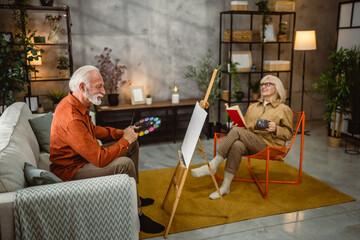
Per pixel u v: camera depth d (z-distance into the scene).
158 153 4.27
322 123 5.74
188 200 2.89
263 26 4.74
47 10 4.16
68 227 1.67
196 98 5.09
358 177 3.40
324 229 2.42
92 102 2.10
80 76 2.04
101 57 4.48
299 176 3.24
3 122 2.40
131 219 1.77
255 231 2.41
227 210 2.57
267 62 4.98
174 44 4.82
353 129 4.30
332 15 5.67
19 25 3.94
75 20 4.30
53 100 4.18
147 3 4.58
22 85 3.82
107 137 2.62
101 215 1.71
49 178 1.76
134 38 4.61
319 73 5.80
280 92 3.11
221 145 2.93
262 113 3.17
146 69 4.75
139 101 4.57
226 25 5.02
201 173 2.84
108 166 2.10
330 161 3.88
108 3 4.40
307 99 5.84
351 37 4.45
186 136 2.53
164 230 2.41
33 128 2.86
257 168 3.65
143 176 3.45
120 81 4.64
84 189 1.67
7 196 1.60
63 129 2.01
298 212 2.68
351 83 4.12
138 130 2.36
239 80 5.29
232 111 2.92
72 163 2.10
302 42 4.82
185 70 4.95
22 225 1.58
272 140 3.01
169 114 4.61
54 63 4.32
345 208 2.74
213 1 4.89
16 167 1.78
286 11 4.84
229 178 2.94
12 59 3.80
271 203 2.82
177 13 4.74
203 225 2.48
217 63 5.09
